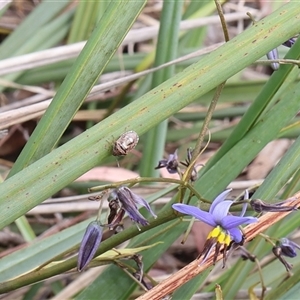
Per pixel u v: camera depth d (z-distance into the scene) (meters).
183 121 0.61
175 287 0.38
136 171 0.59
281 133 0.44
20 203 0.35
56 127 0.39
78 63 0.39
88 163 0.35
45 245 0.42
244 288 0.45
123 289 0.41
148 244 0.41
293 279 0.41
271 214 0.38
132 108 0.36
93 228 0.36
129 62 0.59
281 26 0.36
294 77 0.41
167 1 0.46
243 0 0.67
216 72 0.36
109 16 0.38
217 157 0.42
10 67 0.47
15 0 0.64
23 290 0.47
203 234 0.50
